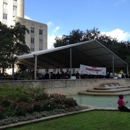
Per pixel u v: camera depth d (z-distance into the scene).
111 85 22.05
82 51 22.06
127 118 6.73
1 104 7.00
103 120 6.41
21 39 21.11
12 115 6.40
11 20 47.78
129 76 27.67
